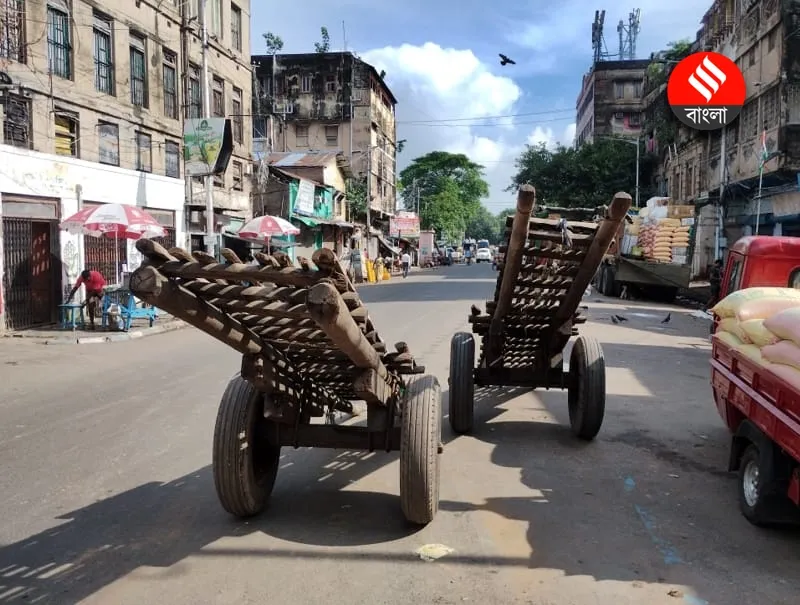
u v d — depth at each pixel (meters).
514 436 6.87
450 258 67.50
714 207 29.67
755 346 4.91
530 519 4.68
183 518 4.70
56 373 10.11
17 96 14.67
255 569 3.92
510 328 6.91
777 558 4.09
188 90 22.62
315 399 5.00
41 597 3.61
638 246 25.16
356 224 43.22
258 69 51.66
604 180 43.16
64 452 6.22
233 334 3.70
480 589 3.69
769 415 4.27
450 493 5.19
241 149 27.12
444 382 9.57
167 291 3.21
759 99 23.62
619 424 7.34
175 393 8.71
